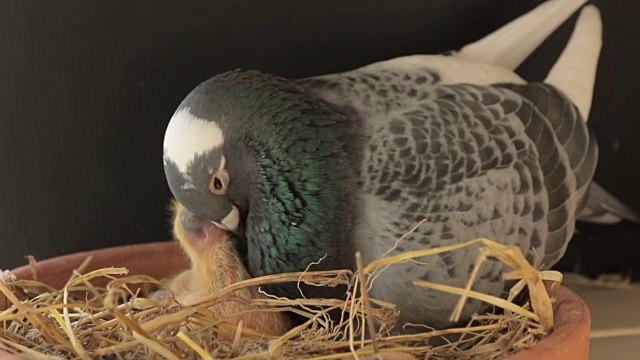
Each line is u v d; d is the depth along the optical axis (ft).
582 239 3.73
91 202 3.40
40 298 2.48
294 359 2.18
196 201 2.62
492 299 2.23
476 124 2.76
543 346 2.10
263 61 3.36
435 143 2.67
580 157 2.96
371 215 2.63
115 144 3.36
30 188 3.34
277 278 2.41
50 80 3.26
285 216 2.63
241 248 2.81
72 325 2.34
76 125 3.31
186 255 2.97
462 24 3.47
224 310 2.56
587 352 2.25
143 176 3.41
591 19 3.29
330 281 2.46
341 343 2.27
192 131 2.56
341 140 2.65
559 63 3.23
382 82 2.85
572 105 3.04
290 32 3.35
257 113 2.60
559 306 2.39
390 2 3.38
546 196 2.82
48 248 3.41
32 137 3.30
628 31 3.53
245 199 2.68
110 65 3.28
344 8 3.36
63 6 3.19
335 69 3.42
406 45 3.45
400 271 2.61
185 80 3.34
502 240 2.69
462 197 2.64
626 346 3.09
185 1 3.25
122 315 2.06
